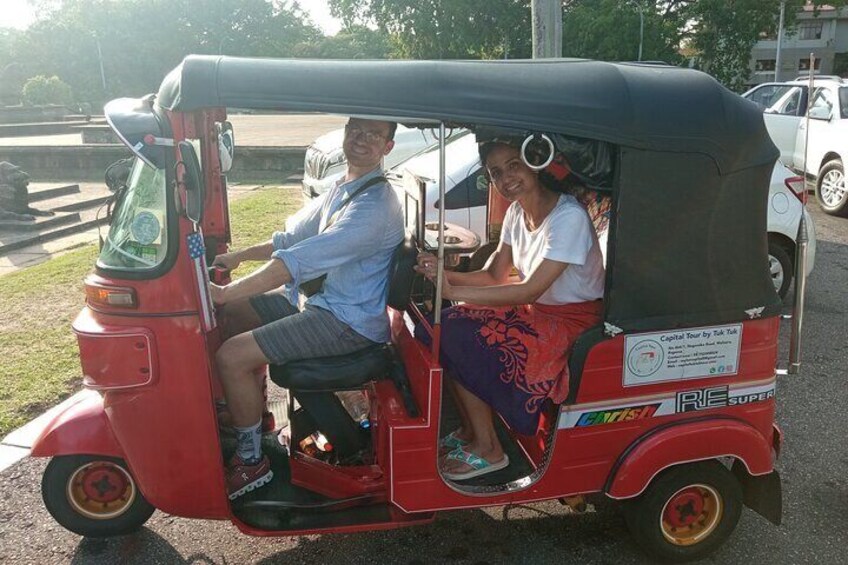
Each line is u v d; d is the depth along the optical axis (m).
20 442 3.81
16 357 4.86
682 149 2.46
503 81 2.36
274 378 2.77
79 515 2.95
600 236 3.14
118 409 2.55
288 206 10.24
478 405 2.87
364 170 2.76
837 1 37.09
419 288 3.16
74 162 15.31
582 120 2.38
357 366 2.77
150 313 2.46
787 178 5.77
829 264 7.57
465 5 28.92
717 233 2.59
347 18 30.38
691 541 2.92
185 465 2.59
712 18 32.25
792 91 11.60
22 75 51.22
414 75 2.31
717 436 2.75
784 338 5.42
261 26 71.69
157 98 2.47
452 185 5.34
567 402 2.65
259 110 2.29
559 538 3.09
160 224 2.45
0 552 2.99
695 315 2.65
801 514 3.27
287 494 2.84
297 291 2.86
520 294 2.62
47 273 7.02
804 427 4.09
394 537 3.09
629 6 30.31
